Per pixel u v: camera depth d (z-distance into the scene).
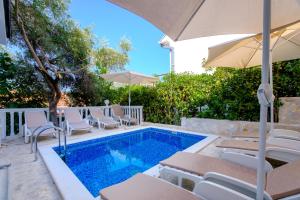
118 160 4.70
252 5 2.25
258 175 1.24
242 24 2.71
